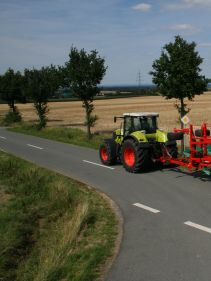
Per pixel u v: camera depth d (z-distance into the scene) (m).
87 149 18.97
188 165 11.14
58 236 7.29
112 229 7.50
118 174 12.67
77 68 22.06
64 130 26.72
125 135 13.45
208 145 10.39
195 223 7.62
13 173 13.16
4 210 9.03
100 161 15.33
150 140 12.58
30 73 31.33
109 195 10.07
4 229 7.66
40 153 18.02
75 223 7.45
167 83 16.39
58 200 9.43
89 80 22.23
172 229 7.36
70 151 18.38
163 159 12.34
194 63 16.05
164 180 11.42
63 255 6.22
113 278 5.52
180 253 6.25
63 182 11.01
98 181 11.75
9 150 19.42
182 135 12.18
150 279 5.44
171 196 9.66
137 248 6.53
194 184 10.75
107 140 14.29
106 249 6.48
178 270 5.66
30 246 7.08
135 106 73.00
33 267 6.20
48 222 8.35
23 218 8.30
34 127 31.36
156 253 6.29
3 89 39.94
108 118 45.81
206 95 128.50
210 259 5.98
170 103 81.94
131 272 5.67
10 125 38.44
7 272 6.12
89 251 6.43
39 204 9.63
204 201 9.08
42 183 11.32
